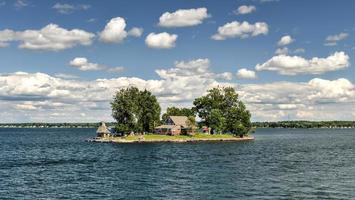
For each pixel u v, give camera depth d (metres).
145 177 81.31
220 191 65.62
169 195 62.97
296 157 126.12
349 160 115.31
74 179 79.50
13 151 160.12
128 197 61.94
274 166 99.75
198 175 83.56
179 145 192.25
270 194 63.09
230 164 105.00
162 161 114.25
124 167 99.62
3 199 61.19
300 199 59.59
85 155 138.62
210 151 152.88
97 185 72.25
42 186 71.69
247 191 65.44
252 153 142.75
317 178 78.69
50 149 171.25
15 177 82.81
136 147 179.00
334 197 60.88
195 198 60.75
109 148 174.38
